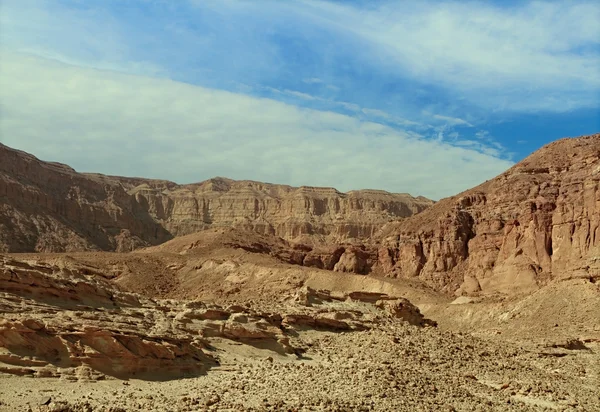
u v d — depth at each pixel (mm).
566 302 138125
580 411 70250
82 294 73875
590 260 148125
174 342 69500
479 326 149125
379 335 86188
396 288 185000
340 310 96875
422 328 98375
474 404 65438
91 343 62969
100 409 53531
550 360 97625
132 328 68375
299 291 103062
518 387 75812
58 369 59875
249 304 95312
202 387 63625
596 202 188250
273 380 66312
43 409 51719
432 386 68938
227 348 76500
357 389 63938
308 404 58781
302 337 86062
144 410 55062
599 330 124375
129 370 63469
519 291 186250
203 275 194500
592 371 93938
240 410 56562
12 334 59812
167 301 83812
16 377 57500
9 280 67938
